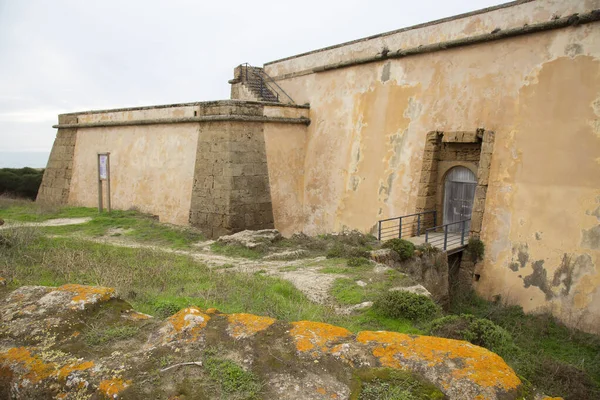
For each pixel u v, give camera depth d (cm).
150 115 1877
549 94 1151
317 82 1844
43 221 1616
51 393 284
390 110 1545
